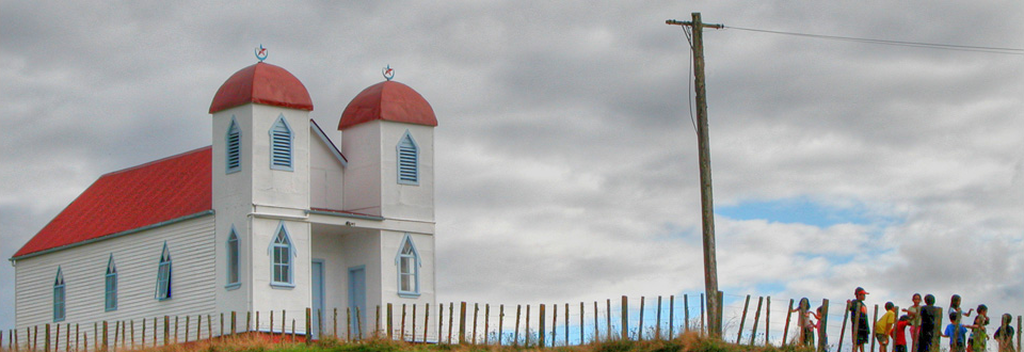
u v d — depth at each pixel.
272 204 46.59
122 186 56.78
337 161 51.19
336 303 50.28
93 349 49.28
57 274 54.81
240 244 46.22
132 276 50.88
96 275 52.72
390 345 41.47
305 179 47.72
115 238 52.00
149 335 49.50
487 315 41.94
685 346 37.19
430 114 51.94
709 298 38.94
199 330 45.22
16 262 57.06
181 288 48.44
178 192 51.59
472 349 40.62
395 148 50.66
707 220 39.69
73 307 53.62
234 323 44.41
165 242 49.59
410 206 50.72
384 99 50.78
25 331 55.97
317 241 50.34
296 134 47.72
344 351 41.19
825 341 35.59
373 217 49.31
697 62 40.59
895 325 34.22
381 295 49.09
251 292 45.41
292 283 46.66
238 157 47.00
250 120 46.66
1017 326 34.62
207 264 47.47
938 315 33.41
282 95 47.41
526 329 41.12
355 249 50.62
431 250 51.09
